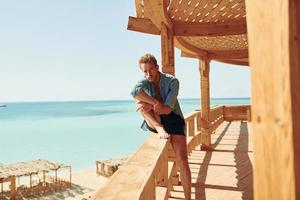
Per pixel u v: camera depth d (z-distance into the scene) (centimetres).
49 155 4438
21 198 2209
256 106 89
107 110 17775
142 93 305
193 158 791
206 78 916
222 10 571
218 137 1159
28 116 13675
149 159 198
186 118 574
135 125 8144
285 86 82
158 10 487
